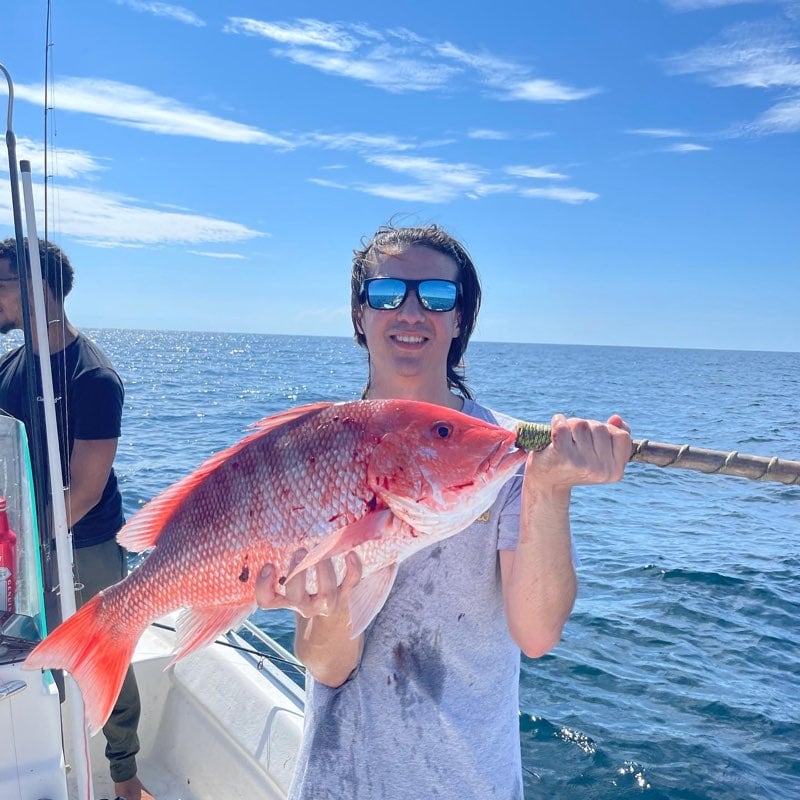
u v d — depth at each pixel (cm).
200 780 336
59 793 208
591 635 613
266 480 176
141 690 361
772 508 1160
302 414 181
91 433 327
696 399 3612
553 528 166
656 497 1230
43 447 320
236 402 2484
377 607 163
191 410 2203
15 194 274
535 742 454
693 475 1438
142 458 1324
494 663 183
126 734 326
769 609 683
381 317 204
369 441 172
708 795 409
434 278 201
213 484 182
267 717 323
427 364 205
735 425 2364
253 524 175
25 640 209
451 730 177
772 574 785
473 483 169
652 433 2108
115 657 185
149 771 351
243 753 317
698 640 609
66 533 253
